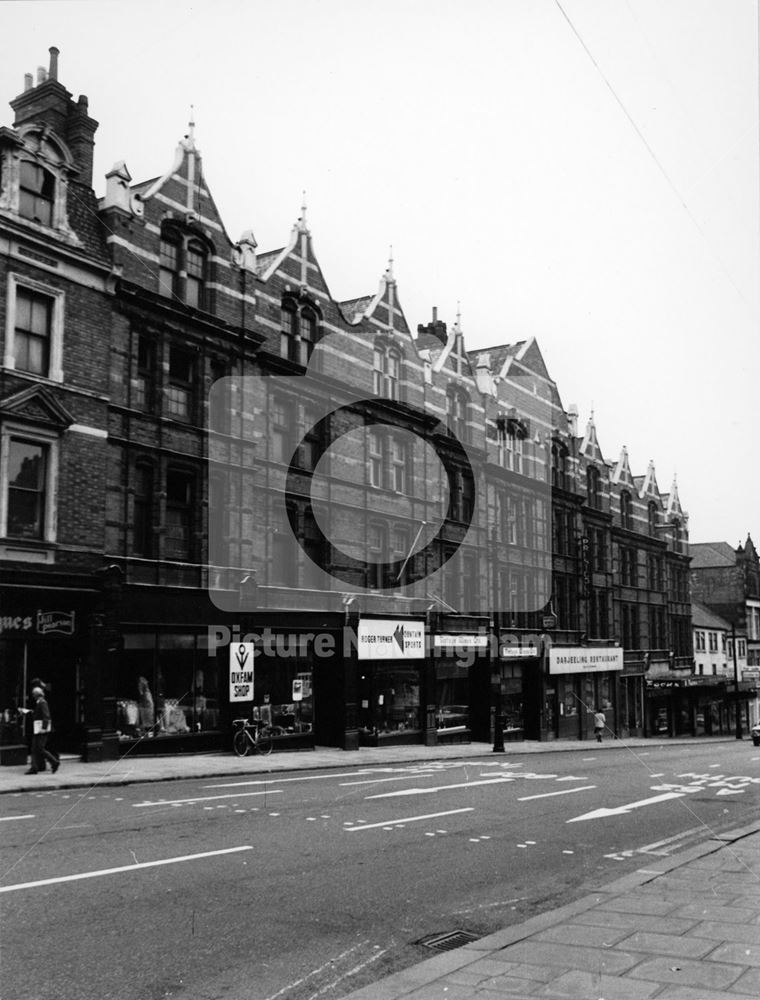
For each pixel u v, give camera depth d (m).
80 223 23.12
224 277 26.80
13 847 10.76
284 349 29.22
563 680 44.72
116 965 6.64
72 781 17.62
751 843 11.69
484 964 6.48
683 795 17.78
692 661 62.00
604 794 17.78
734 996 5.68
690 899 8.40
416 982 6.12
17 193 21.45
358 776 20.78
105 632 21.91
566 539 46.12
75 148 23.70
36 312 21.95
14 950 6.93
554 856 11.21
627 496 55.28
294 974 6.57
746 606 76.06
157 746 23.33
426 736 33.94
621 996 5.73
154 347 24.67
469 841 12.07
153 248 24.78
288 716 27.94
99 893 8.62
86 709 21.50
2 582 20.11
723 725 67.00
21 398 20.94
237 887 9.02
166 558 24.41
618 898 8.45
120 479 23.33
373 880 9.57
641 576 55.66
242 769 21.03
